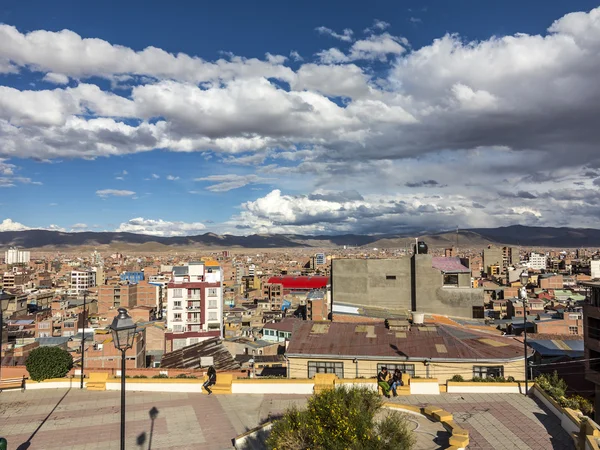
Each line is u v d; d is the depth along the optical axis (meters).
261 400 25.66
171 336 92.12
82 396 27.06
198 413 23.78
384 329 37.84
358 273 60.38
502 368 32.16
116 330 15.49
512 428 20.72
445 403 24.31
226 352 57.09
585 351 55.81
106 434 21.27
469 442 19.19
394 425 16.59
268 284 192.38
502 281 192.00
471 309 56.31
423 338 35.75
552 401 22.91
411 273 58.78
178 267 99.19
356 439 15.28
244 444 19.53
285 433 16.42
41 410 24.70
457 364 32.19
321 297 113.62
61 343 87.81
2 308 24.17
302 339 35.81
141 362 66.75
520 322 93.12
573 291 147.25
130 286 154.12
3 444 17.12
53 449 19.81
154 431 21.53
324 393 17.58
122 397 15.60
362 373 32.78
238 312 136.00
